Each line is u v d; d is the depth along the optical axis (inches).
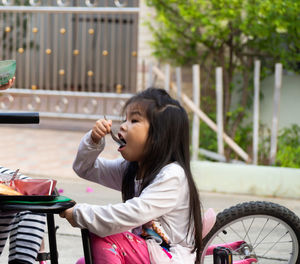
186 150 100.8
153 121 98.0
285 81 270.5
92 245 96.6
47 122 337.1
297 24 249.6
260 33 251.9
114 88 471.5
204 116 244.7
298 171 211.8
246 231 128.4
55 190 95.4
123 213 92.3
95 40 497.4
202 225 103.5
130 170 104.8
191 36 278.8
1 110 340.2
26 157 253.9
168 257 97.5
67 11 318.7
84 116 320.5
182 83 283.3
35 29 328.2
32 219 97.8
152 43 283.6
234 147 241.1
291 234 116.4
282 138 262.4
